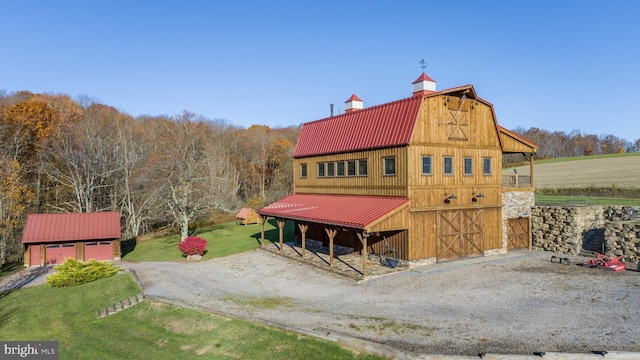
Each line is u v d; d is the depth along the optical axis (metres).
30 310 20.33
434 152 22.70
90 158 42.44
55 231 30.45
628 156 63.88
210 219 47.44
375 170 24.11
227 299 18.50
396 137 22.55
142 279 23.58
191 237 29.80
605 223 22.44
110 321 17.92
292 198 31.22
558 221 25.30
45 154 41.44
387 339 12.55
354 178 25.95
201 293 19.91
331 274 21.73
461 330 13.05
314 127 31.47
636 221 22.27
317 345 12.82
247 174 65.06
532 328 12.98
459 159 23.72
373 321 14.24
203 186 38.88
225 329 15.05
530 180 27.25
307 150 30.72
